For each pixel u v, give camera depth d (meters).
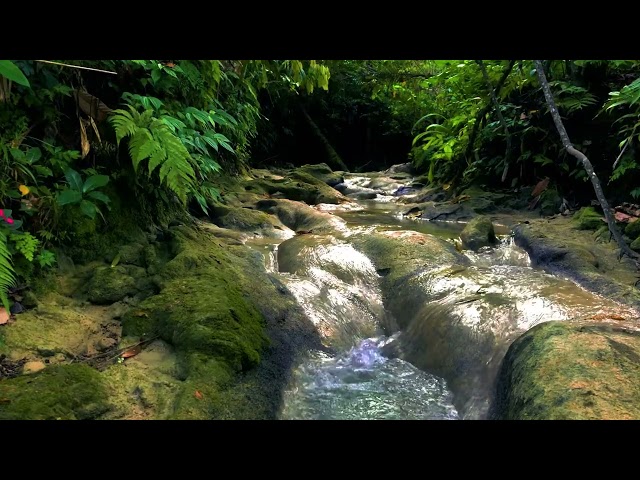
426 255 3.67
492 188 6.18
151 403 2.00
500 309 2.75
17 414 1.72
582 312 2.63
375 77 9.00
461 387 2.46
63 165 2.72
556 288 3.06
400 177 9.05
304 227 4.69
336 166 12.42
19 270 2.44
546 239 3.92
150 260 2.96
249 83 5.62
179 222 3.58
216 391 2.07
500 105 6.10
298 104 12.33
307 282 3.31
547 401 1.77
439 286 3.18
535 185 5.69
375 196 7.46
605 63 5.10
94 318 2.54
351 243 3.98
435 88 11.37
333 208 6.05
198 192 4.05
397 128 14.03
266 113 10.56
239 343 2.33
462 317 2.77
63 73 2.92
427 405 2.39
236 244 3.80
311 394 2.44
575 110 5.20
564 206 5.03
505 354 2.37
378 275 3.57
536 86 5.86
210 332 2.32
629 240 3.71
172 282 2.76
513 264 3.87
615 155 4.87
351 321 3.13
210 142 3.92
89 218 2.84
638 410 1.66
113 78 3.32
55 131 2.90
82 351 2.32
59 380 1.92
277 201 5.20
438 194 6.68
